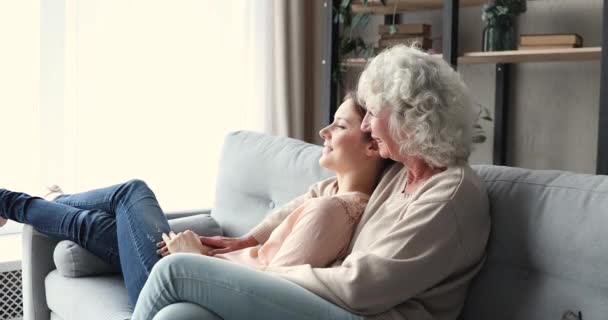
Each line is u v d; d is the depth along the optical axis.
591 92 3.28
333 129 1.87
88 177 3.28
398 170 1.79
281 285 1.46
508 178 1.64
